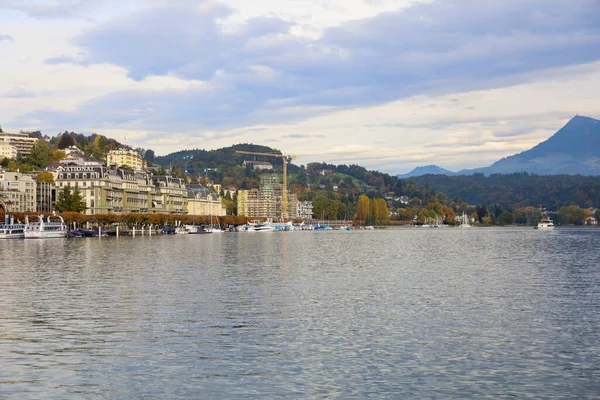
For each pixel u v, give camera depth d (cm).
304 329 7156
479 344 6500
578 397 5012
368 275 12644
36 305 8706
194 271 13325
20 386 5206
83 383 5275
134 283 11112
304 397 4975
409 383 5297
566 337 6812
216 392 5075
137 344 6469
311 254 19450
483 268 14412
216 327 7250
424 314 8069
